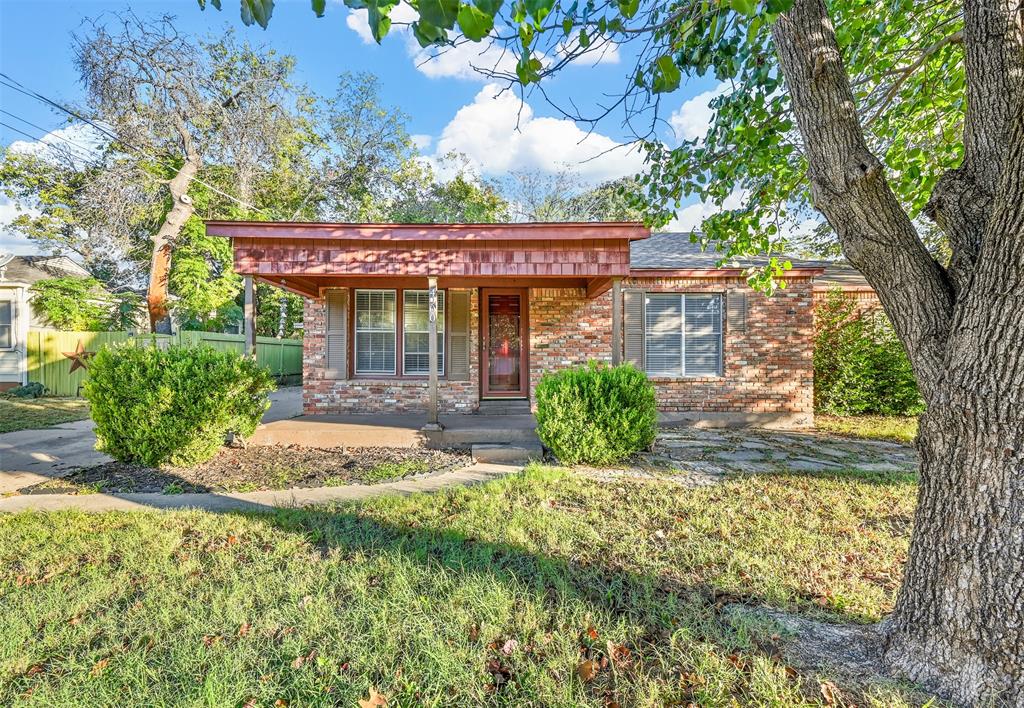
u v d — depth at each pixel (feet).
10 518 13.34
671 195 15.25
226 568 10.28
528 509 13.78
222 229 21.79
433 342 23.75
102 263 66.54
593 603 8.72
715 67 10.59
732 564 10.32
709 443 24.31
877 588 9.28
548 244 22.74
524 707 6.32
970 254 6.28
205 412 18.95
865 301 34.37
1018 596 5.65
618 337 22.91
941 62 14.32
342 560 10.62
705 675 6.81
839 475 17.62
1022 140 5.27
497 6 3.94
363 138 70.08
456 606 8.59
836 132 7.18
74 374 43.52
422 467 19.26
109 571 10.21
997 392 5.67
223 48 53.57
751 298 30.91
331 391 29.53
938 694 6.18
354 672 6.98
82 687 6.66
